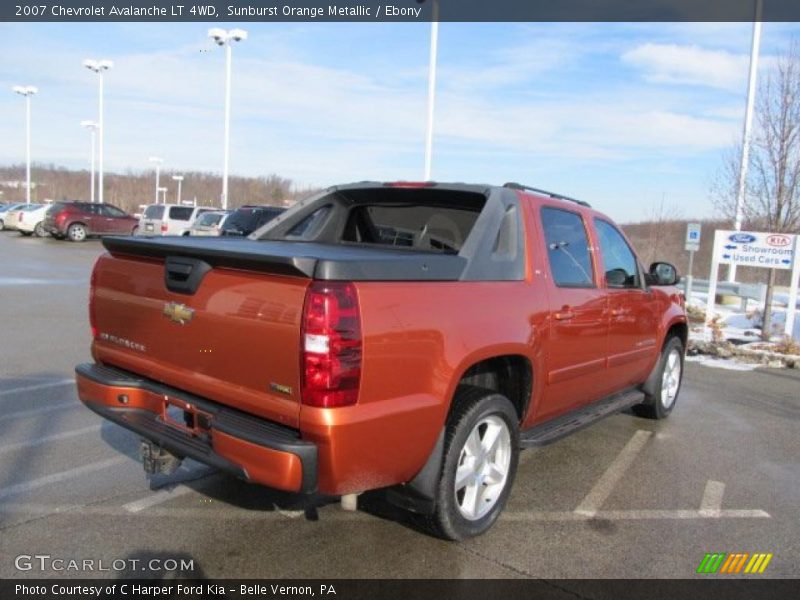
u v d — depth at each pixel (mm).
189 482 4418
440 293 3385
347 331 2881
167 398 3516
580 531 3959
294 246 4195
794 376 9141
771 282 11477
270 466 2906
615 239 5496
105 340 4000
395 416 3082
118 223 31828
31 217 33750
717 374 9078
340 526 3871
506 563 3537
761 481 4902
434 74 16422
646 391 6246
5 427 5344
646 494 4578
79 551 3490
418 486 3412
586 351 4715
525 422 4266
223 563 3428
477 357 3521
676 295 6492
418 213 4883
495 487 3910
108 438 5145
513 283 3969
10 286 14625
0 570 3283
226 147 31688
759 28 12977
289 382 2934
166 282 3482
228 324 3160
